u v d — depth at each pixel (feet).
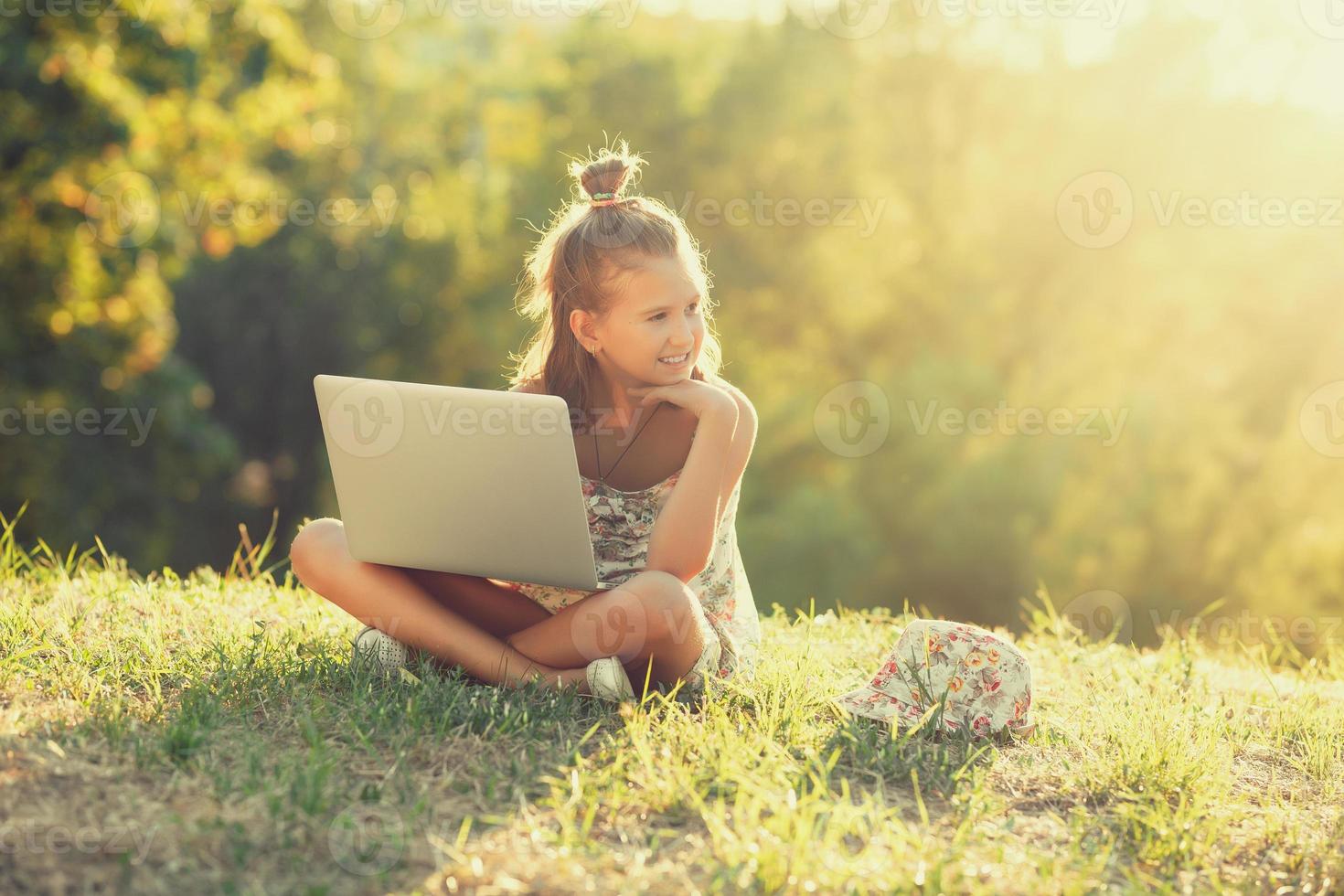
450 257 72.64
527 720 8.44
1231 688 12.34
